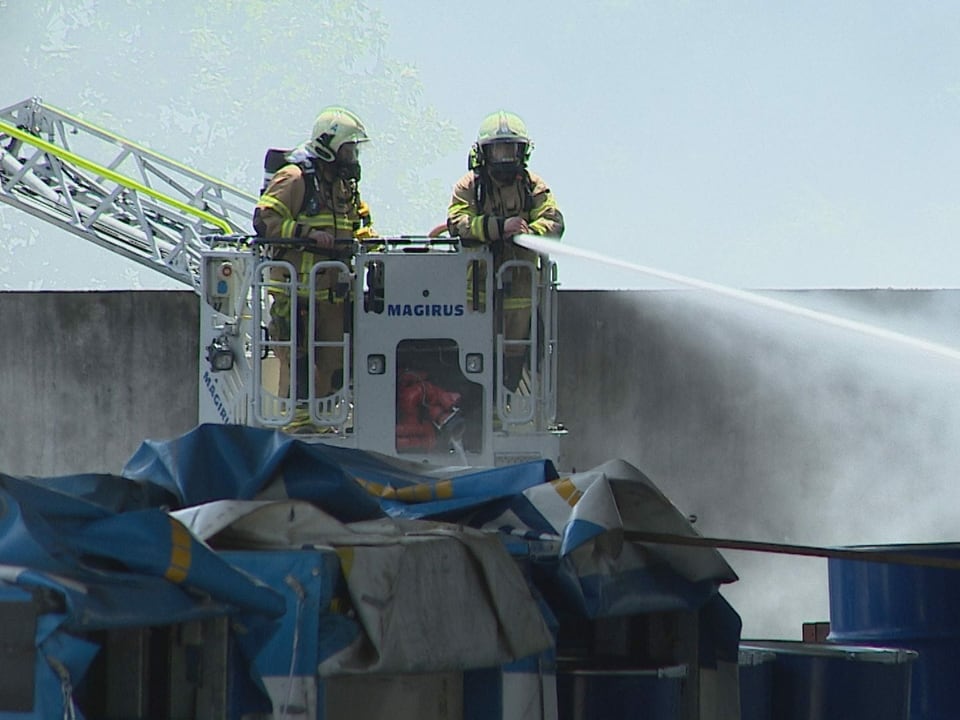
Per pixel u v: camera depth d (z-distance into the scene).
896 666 25.53
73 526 16.98
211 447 21.78
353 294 41.44
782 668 25.75
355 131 42.12
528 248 40.25
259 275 41.22
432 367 41.34
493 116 42.09
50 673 15.47
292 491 21.38
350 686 18.80
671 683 21.95
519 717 19.80
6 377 50.34
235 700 17.70
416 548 18.78
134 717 17.92
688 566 22.25
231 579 17.17
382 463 24.11
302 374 41.53
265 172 44.41
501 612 19.52
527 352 42.06
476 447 41.19
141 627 16.62
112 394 50.31
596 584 21.16
